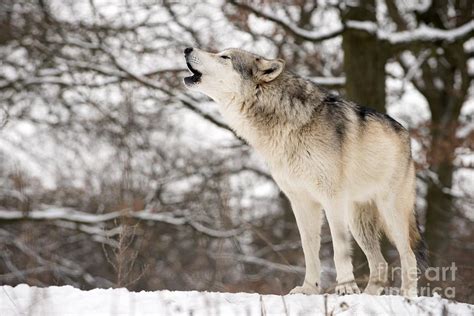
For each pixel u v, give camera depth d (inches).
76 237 1515.7
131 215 1177.4
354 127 601.3
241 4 1121.4
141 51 1259.2
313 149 575.2
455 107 1425.9
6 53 1280.8
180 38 1307.8
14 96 1273.4
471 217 1502.2
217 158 1498.5
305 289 577.3
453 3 1423.5
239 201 1449.3
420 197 1612.9
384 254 1133.1
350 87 1168.8
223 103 618.5
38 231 1411.2
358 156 603.2
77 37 1293.1
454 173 1512.1
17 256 1440.7
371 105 1162.0
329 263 1513.3
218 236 1323.8
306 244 596.7
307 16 1336.1
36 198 1448.1
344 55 1190.3
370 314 419.2
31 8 1284.4
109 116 1291.8
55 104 1299.2
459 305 460.1
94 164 1449.3
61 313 408.5
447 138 1168.8
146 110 1330.0
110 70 1238.9
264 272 1437.0
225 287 855.7
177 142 1515.7
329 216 577.3
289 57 1375.5
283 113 587.2
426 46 1202.6
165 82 1244.5
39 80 1247.5
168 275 1450.5
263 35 1295.5
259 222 1579.7
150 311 418.0
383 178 633.0
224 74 603.5
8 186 1444.4
